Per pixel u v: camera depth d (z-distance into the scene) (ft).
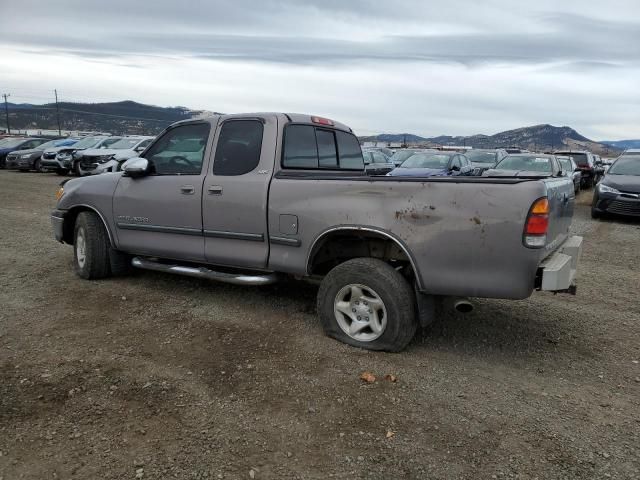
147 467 8.50
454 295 12.35
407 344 13.44
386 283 12.73
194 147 16.42
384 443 9.36
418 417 10.25
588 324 15.89
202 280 19.36
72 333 14.01
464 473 8.57
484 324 15.57
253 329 14.56
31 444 9.00
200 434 9.48
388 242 13.76
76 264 19.62
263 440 9.36
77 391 10.84
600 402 11.07
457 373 12.22
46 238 27.30
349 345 13.53
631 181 39.88
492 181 11.78
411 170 47.16
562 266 11.97
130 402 10.49
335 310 13.62
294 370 12.09
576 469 8.73
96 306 16.26
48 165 72.79
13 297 16.97
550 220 11.98
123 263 19.30
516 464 8.84
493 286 11.84
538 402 10.99
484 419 10.25
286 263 14.44
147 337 13.88
